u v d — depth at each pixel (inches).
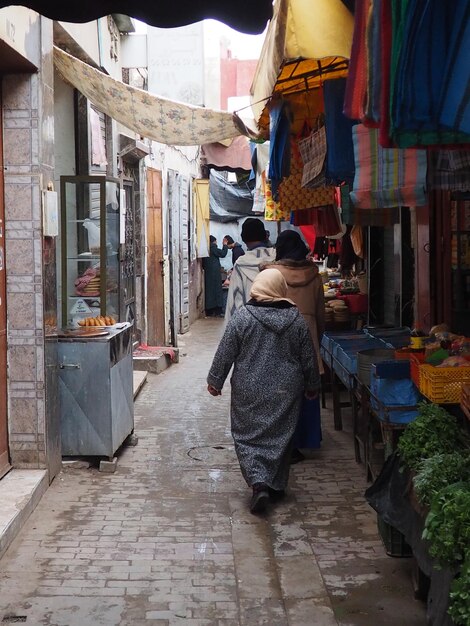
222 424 323.6
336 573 179.8
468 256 264.1
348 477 249.9
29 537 199.6
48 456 236.8
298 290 272.2
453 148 125.9
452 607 115.2
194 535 202.8
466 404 162.1
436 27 104.4
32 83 226.4
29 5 169.5
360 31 135.6
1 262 226.4
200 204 728.3
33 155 227.3
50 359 238.5
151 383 412.2
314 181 261.9
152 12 172.4
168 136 341.7
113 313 337.4
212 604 165.5
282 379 224.2
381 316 375.6
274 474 221.9
